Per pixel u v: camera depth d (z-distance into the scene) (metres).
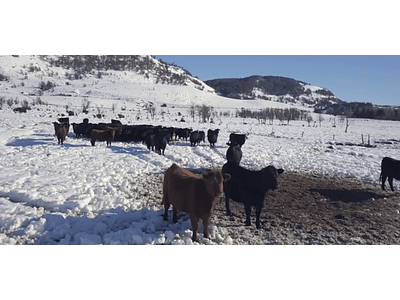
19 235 6.05
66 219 6.79
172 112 99.25
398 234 6.77
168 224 6.86
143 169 12.41
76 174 10.79
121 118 52.97
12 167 11.59
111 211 7.48
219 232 6.52
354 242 6.30
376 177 12.32
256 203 6.71
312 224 7.18
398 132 41.28
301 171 13.48
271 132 37.91
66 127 19.05
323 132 39.78
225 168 7.39
